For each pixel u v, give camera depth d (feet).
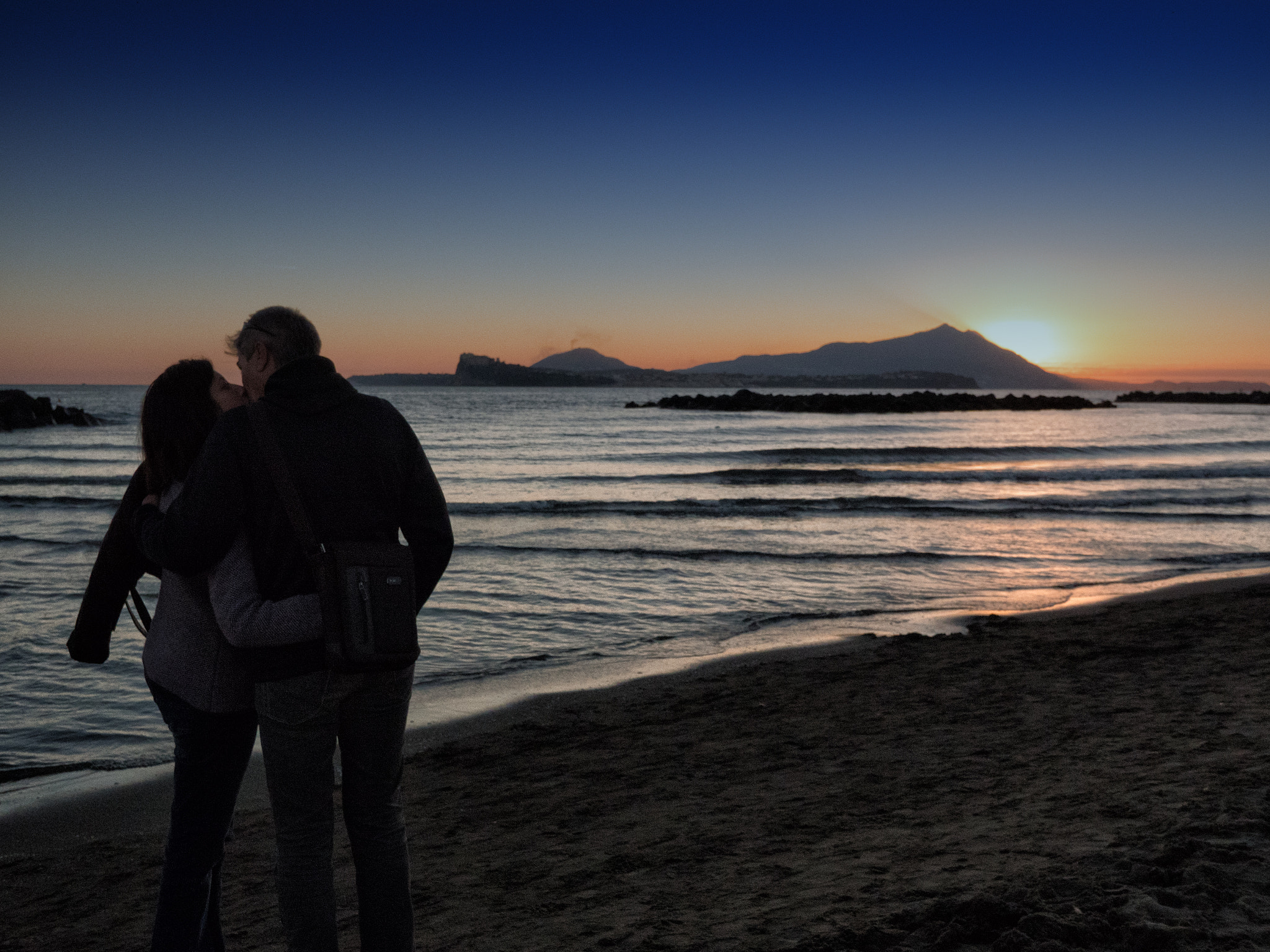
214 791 7.30
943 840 10.79
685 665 26.63
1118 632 26.55
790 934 8.13
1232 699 17.44
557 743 19.27
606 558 45.85
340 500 6.52
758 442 143.95
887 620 32.68
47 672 25.48
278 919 11.30
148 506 6.89
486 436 157.28
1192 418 246.88
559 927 9.53
